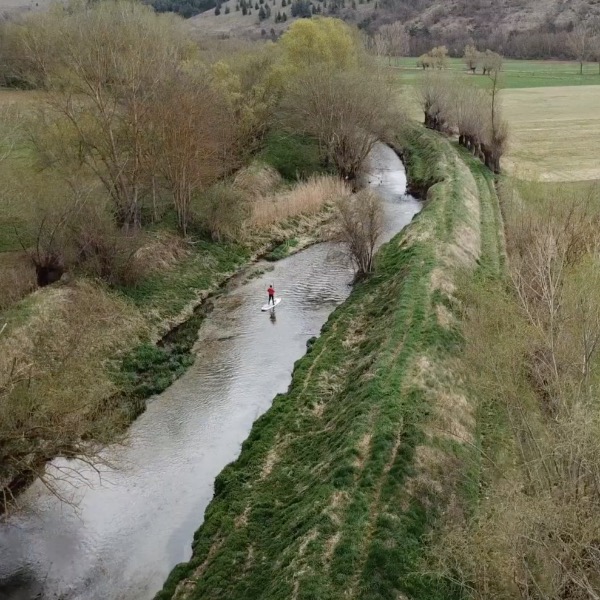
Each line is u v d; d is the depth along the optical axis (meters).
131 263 41.09
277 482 26.19
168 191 52.38
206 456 28.88
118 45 42.84
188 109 46.78
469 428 27.52
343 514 22.36
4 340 31.94
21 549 24.08
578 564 15.84
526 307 23.73
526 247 32.59
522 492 18.81
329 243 53.56
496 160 66.25
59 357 33.03
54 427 24.11
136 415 31.88
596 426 17.05
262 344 38.12
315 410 30.55
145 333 38.28
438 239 44.78
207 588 21.61
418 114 98.25
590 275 24.73
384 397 27.92
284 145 69.12
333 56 73.06
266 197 59.03
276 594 20.06
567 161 70.56
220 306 43.12
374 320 37.38
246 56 73.56
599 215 34.59
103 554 23.86
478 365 25.34
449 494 23.62
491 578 17.48
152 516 25.59
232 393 33.47
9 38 57.31
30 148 49.00
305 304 42.97
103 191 45.81
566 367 21.86
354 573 20.08
